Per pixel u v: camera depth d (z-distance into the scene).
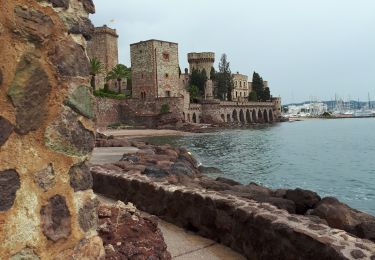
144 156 22.14
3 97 3.22
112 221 5.61
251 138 66.00
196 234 7.54
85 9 4.17
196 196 7.59
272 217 5.82
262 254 5.87
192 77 115.75
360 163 35.25
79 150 3.99
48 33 3.66
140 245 5.29
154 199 8.76
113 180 10.33
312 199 11.70
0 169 3.17
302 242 5.12
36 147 3.52
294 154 42.91
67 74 3.86
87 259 4.02
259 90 143.38
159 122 85.50
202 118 99.69
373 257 4.50
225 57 126.62
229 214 6.77
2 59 3.21
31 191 3.44
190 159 28.22
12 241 3.24
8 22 3.27
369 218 10.70
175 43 92.50
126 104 87.56
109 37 97.25
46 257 3.54
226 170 30.58
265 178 26.86
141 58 90.00
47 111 3.63
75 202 3.91
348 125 122.81
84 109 4.07
